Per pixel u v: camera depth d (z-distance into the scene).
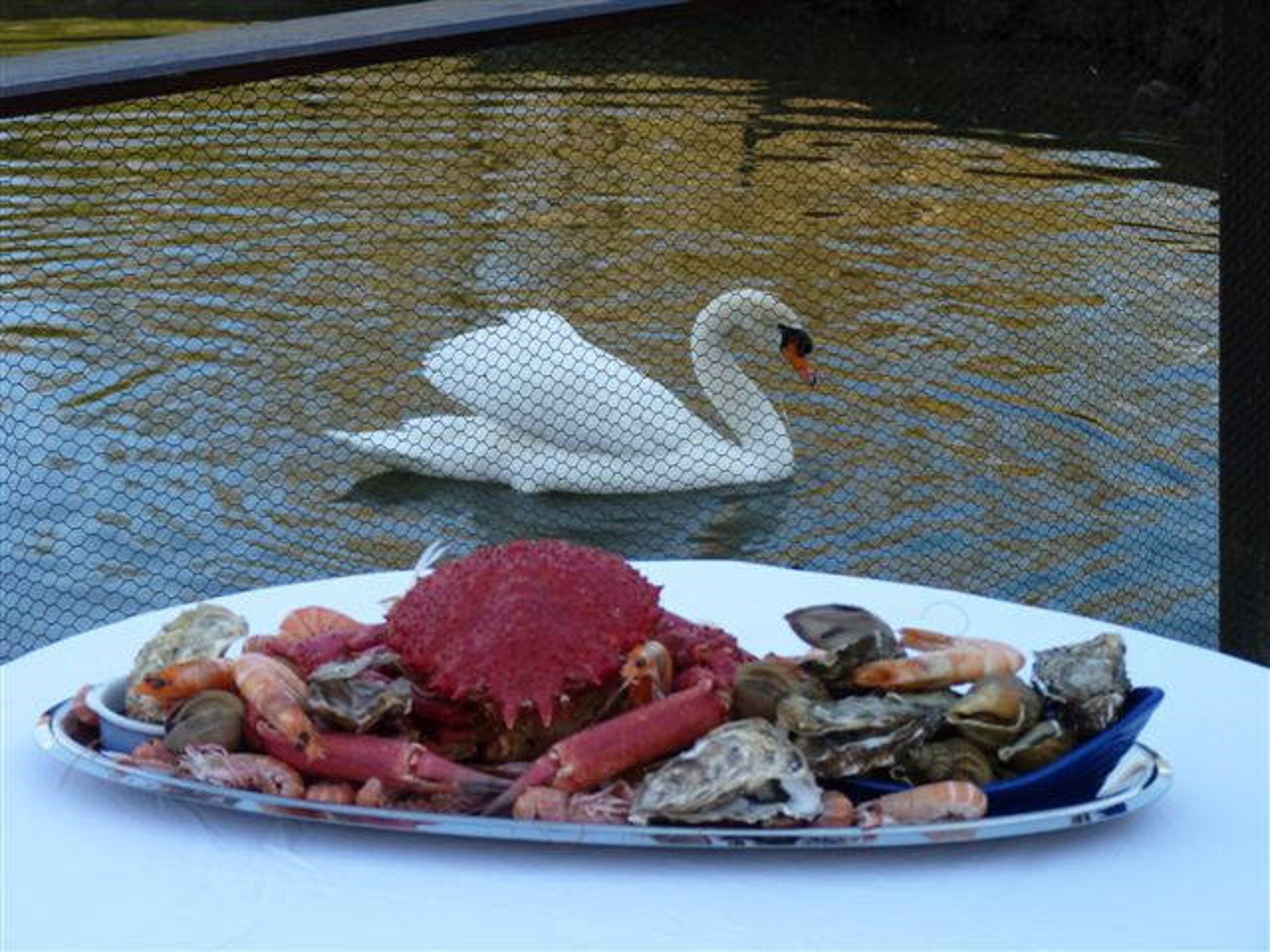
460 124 8.95
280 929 1.20
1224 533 2.49
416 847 1.29
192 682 1.35
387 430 5.60
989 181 8.38
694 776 1.26
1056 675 1.34
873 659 1.35
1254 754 1.47
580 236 7.43
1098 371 5.95
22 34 13.23
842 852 1.29
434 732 1.33
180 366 5.99
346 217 7.52
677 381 6.23
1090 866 1.29
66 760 1.37
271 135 8.54
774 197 8.05
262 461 5.39
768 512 5.40
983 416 5.70
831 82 10.80
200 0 14.37
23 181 7.90
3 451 5.28
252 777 1.31
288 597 1.78
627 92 10.02
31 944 1.18
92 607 4.43
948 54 11.62
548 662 1.27
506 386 5.66
